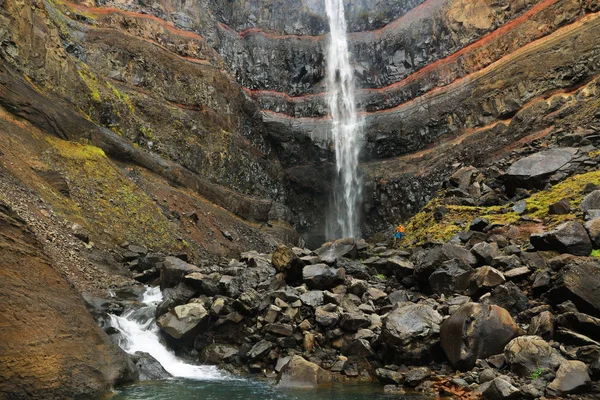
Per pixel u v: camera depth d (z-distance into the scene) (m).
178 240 20.12
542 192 14.14
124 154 22.72
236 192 32.00
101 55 26.55
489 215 14.44
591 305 7.83
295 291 11.34
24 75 18.42
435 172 31.58
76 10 27.89
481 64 31.56
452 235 14.34
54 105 19.17
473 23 33.00
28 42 19.02
